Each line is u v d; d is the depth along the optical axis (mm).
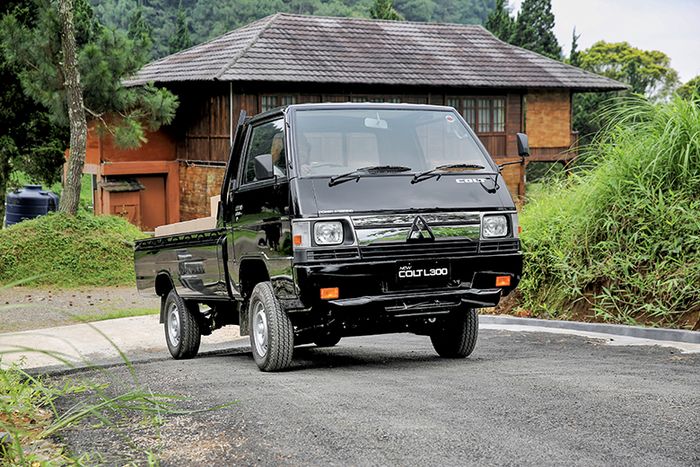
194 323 9922
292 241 7125
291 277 7176
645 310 9516
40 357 9953
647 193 10055
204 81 34312
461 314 8062
